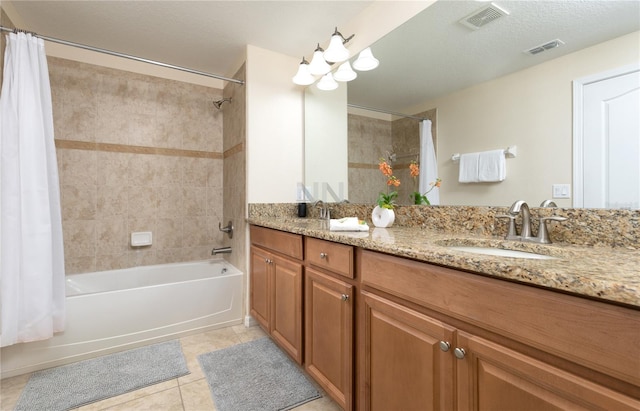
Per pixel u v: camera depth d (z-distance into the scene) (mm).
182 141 2777
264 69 2365
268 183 2383
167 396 1481
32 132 1627
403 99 1688
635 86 889
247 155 2299
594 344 548
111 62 2480
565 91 1050
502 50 1235
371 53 1838
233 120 2633
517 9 1188
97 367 1735
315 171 2408
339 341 1272
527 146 1157
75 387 1543
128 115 2553
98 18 1943
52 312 1681
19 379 1612
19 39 1632
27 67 1645
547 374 623
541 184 1116
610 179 944
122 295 1949
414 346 936
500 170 1246
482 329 759
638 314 500
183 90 2781
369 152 1929
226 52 2428
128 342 1959
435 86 1509
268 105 2385
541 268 634
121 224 2531
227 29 2092
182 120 2777
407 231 1463
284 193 2455
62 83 2307
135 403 1431
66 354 1775
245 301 2357
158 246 2678
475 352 765
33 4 1790
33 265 1600
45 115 1713
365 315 1143
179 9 1854
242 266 2395
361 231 1456
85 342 1832
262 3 1811
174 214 2750
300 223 1908
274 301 1871
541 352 644
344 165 2127
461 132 1398
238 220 2488
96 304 1869
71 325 1798
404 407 971
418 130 1611
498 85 1251
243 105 2365
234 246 2604
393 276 1009
